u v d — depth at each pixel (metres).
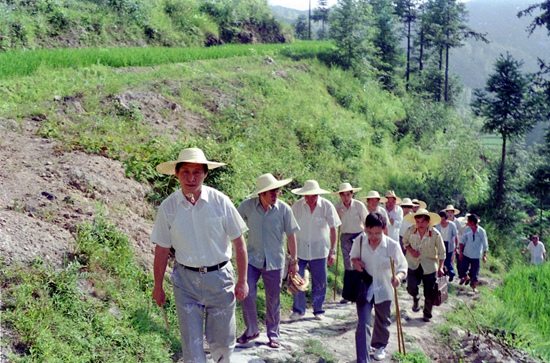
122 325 6.01
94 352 5.43
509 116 26.06
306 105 21.17
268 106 18.94
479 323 9.42
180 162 4.74
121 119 12.86
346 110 25.12
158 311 6.77
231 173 11.37
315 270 8.60
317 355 6.81
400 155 24.28
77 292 5.96
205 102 16.69
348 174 18.28
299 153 17.14
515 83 25.44
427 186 22.22
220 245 4.98
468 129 29.33
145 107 14.30
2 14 25.73
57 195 7.71
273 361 6.50
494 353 8.11
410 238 9.23
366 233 6.62
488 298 11.86
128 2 33.97
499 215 24.11
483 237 12.75
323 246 8.58
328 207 8.60
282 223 7.10
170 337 6.37
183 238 4.88
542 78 26.34
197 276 4.93
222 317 5.05
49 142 10.02
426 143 27.42
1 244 5.94
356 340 6.44
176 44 35.72
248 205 7.04
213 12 43.34
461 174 24.33
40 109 11.95
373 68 31.48
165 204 4.92
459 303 10.63
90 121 11.95
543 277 13.84
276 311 7.07
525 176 28.91
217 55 26.44
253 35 46.47
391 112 28.09
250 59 25.66
